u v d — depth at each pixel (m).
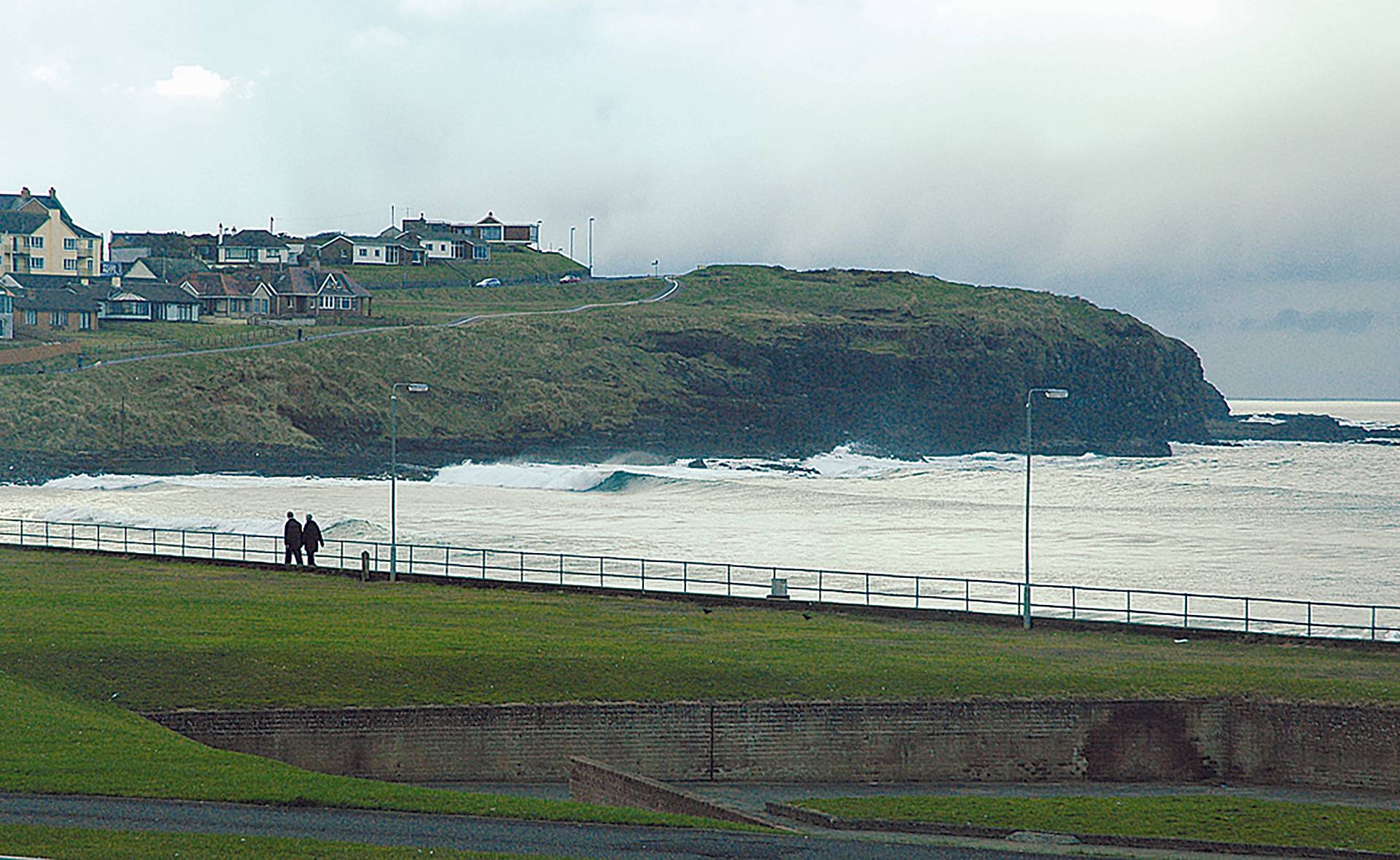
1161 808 39.91
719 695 49.16
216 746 46.59
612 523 144.00
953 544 129.38
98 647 54.47
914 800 41.28
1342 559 119.56
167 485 177.62
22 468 180.62
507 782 46.78
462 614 66.69
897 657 56.19
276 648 55.03
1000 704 47.97
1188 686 50.38
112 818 33.16
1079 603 95.38
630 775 40.75
